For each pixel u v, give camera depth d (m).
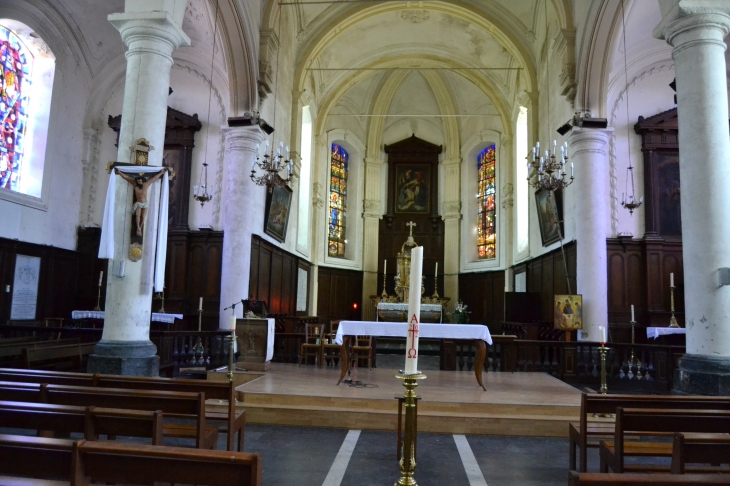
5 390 4.39
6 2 13.39
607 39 13.44
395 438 6.84
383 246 27.09
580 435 5.09
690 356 8.06
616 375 11.25
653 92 15.04
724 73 8.44
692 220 8.24
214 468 2.50
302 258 21.33
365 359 12.42
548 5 16.72
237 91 15.07
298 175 19.69
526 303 17.45
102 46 16.45
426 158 27.39
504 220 23.84
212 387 5.13
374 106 26.67
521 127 21.83
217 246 15.66
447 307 26.12
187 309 15.47
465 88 25.55
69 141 15.97
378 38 21.67
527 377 10.45
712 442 3.22
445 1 18.77
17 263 14.02
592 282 13.35
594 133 13.71
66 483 2.89
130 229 8.76
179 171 16.03
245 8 14.15
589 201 13.62
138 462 2.55
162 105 9.25
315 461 5.73
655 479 2.28
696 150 8.27
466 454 6.22
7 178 14.23
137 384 5.18
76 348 8.89
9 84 14.22
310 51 19.27
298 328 17.77
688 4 8.30
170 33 9.28
